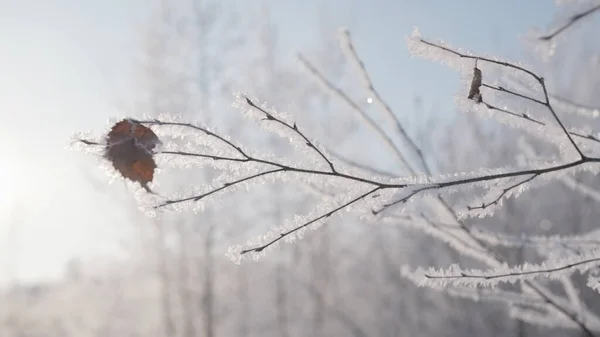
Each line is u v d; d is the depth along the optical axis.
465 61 1.39
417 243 9.34
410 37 1.39
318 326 10.74
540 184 1.60
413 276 1.99
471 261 8.24
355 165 1.99
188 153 1.37
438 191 1.42
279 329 11.18
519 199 7.83
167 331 10.70
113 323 13.05
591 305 5.99
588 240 2.01
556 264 1.60
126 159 1.34
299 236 1.47
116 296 13.91
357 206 1.46
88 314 13.74
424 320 9.67
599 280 1.62
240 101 1.38
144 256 10.59
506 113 1.49
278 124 1.41
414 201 1.44
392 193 1.46
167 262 10.80
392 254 10.17
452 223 2.12
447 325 9.11
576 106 1.97
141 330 12.47
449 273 1.67
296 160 1.45
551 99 1.99
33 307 14.90
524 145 2.60
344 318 9.43
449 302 8.73
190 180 9.38
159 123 1.35
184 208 1.39
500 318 7.95
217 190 1.40
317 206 1.46
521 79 1.64
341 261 11.58
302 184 2.00
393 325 10.18
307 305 12.08
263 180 1.43
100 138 1.34
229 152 1.40
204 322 10.40
